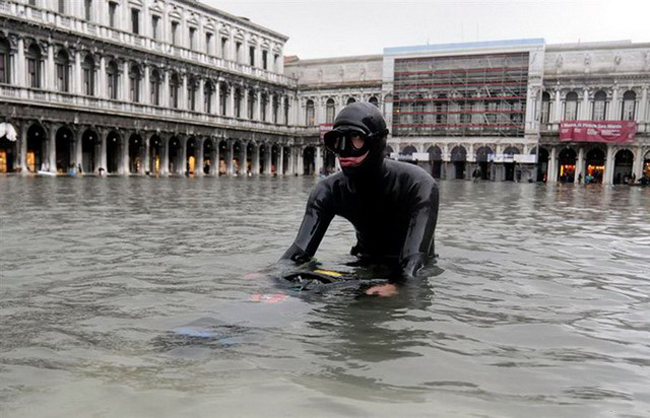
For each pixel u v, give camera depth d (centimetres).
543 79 7950
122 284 584
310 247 689
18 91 5044
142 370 335
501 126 8100
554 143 7894
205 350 371
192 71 7031
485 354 375
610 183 7656
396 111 8631
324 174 8225
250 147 8294
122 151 6141
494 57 8031
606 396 306
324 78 9175
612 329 444
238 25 7894
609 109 7738
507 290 581
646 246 970
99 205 1731
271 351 370
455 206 2064
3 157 5250
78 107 5525
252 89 8194
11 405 285
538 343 403
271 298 515
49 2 5319
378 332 418
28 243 882
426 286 587
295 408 282
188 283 589
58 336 403
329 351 372
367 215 696
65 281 600
